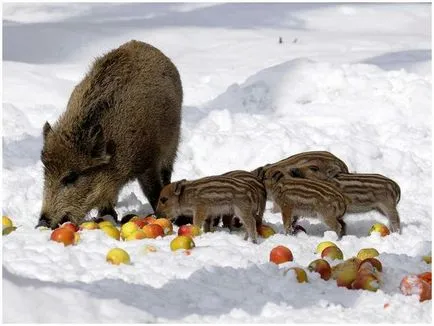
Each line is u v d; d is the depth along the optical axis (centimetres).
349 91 1809
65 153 1139
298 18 2833
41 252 973
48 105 1781
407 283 874
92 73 1223
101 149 1149
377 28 2684
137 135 1201
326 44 2378
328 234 1133
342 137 1605
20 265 913
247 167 1512
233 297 859
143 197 1395
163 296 846
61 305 763
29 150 1536
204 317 796
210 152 1531
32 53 2200
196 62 2158
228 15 2869
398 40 2439
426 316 817
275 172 1168
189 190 1152
